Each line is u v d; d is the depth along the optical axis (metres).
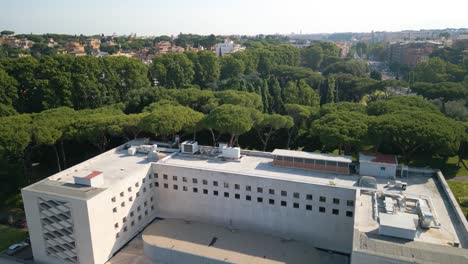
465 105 113.62
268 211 54.38
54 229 49.97
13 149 65.62
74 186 50.91
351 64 196.12
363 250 34.38
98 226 48.62
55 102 101.44
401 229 36.06
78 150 89.25
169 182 59.97
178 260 49.31
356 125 65.69
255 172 56.31
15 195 74.81
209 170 56.25
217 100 99.69
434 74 160.12
